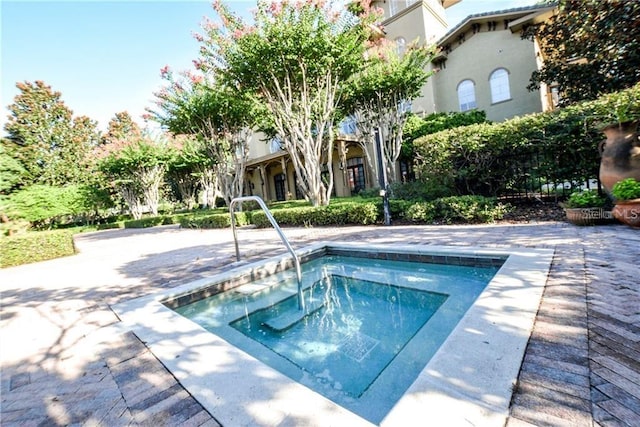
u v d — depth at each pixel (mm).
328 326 2709
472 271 3389
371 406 1602
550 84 9164
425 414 1122
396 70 9547
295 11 7332
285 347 2398
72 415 1442
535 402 1135
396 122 10523
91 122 24500
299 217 8258
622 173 3824
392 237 4953
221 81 8586
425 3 13922
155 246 8180
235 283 3883
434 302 2980
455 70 13188
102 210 22266
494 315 1812
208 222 11859
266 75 8109
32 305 3600
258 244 6164
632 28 5992
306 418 1209
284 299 3488
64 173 21500
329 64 7926
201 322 3039
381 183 6430
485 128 5867
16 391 1700
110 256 7355
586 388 1180
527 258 2857
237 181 12844
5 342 2439
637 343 1437
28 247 8250
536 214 5246
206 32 7984
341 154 14352
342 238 5461
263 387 1458
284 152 15609
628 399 1110
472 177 6379
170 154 16625
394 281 3553
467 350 1485
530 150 5582
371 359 2107
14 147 19891
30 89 21531
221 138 12320
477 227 4984
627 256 2668
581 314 1741
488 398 1174
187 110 10852
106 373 1782
